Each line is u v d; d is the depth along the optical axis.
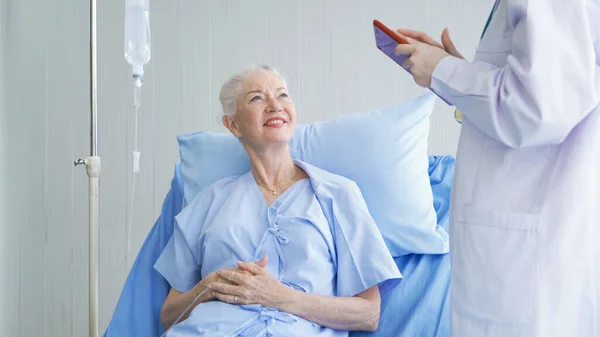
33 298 2.53
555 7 1.10
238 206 1.73
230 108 1.80
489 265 1.17
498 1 1.28
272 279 1.54
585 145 1.15
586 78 1.07
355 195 1.75
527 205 1.17
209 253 1.68
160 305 1.87
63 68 2.55
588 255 1.15
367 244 1.67
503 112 1.13
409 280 1.80
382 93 2.50
